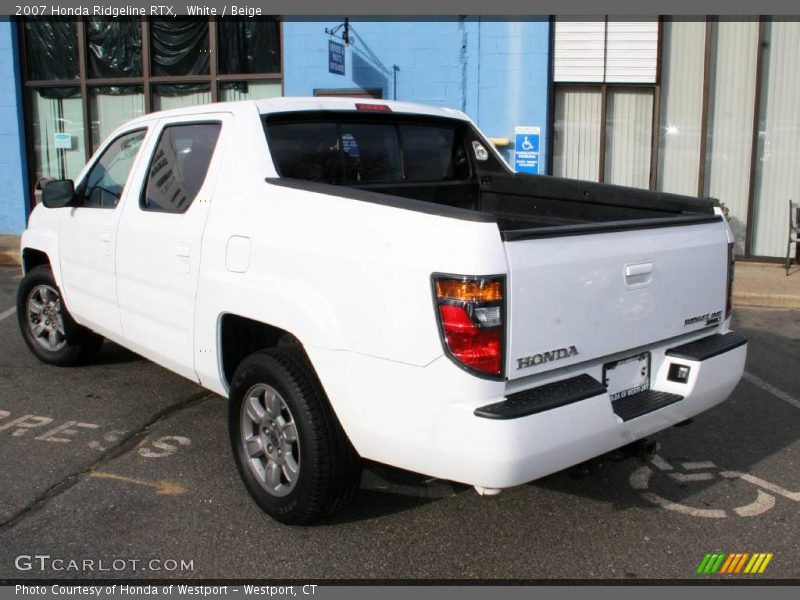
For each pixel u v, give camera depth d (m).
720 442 4.80
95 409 5.16
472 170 5.28
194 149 4.31
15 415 5.04
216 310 3.86
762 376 6.18
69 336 5.76
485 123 11.09
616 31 10.72
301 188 3.55
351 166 4.54
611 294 3.28
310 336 3.33
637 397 3.53
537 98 10.89
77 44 12.99
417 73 11.23
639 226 3.43
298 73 11.75
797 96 10.57
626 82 10.83
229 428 3.89
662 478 4.27
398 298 3.02
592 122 11.09
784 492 4.11
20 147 13.28
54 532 3.60
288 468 3.59
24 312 6.08
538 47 10.79
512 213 5.12
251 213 3.74
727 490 4.13
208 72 12.40
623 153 11.14
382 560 3.42
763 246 11.02
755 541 3.61
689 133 10.96
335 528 3.67
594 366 3.33
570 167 11.24
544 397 3.01
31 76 13.30
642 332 3.45
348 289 3.20
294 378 3.45
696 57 10.76
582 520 3.79
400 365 3.03
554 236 3.07
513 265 2.92
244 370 3.72
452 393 2.91
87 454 4.46
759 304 8.96
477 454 2.88
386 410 3.10
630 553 3.50
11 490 4.00
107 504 3.87
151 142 4.68
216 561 3.40
